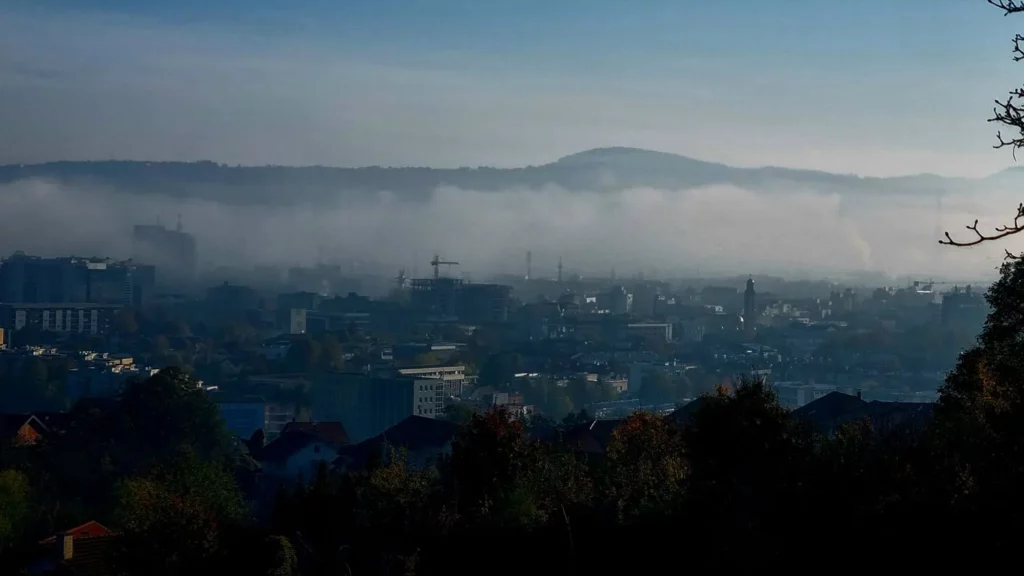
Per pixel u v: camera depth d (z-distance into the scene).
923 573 25.67
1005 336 32.66
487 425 35.81
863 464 28.17
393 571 31.56
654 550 29.59
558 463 36.16
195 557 35.78
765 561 27.64
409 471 37.97
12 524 52.34
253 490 72.94
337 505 38.56
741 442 29.80
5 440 79.75
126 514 40.34
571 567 29.30
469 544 31.73
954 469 27.64
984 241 18.81
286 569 34.06
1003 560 25.03
